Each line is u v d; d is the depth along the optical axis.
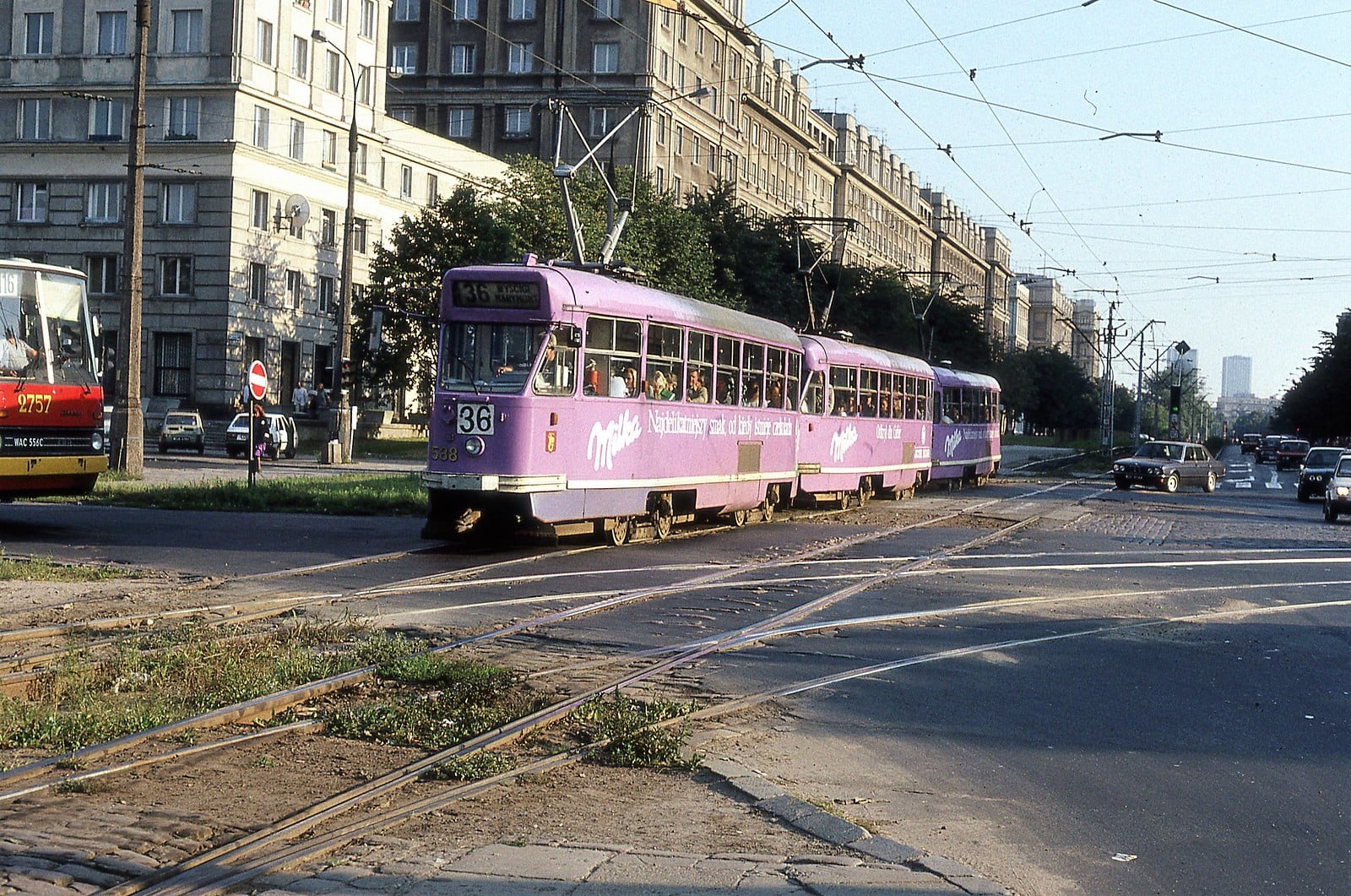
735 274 60.22
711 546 19.61
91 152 54.88
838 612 13.48
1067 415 113.38
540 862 5.58
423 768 7.03
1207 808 7.01
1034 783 7.42
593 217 47.72
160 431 50.12
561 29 71.19
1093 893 5.58
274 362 56.97
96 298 55.44
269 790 6.58
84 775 6.55
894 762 7.80
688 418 20.59
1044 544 22.17
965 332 80.94
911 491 34.78
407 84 74.12
